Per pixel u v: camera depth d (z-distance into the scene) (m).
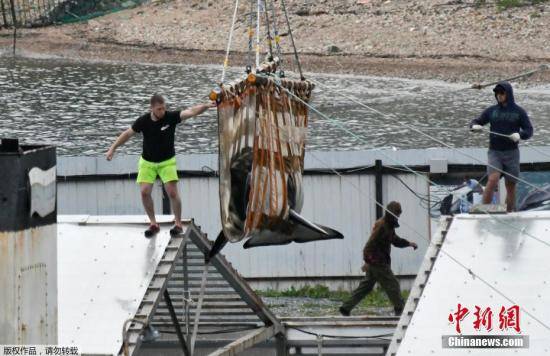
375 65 178.00
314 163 80.75
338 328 59.03
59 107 161.75
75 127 147.88
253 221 44.19
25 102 165.38
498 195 78.69
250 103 44.44
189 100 164.62
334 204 80.81
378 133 132.25
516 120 59.41
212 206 81.50
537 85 163.62
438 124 138.38
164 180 54.06
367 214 80.56
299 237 49.22
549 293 44.50
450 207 79.44
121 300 50.53
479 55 178.25
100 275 52.09
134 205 82.44
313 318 60.72
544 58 174.88
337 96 159.38
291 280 81.44
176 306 60.56
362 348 59.34
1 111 159.00
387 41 187.12
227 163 42.75
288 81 48.03
